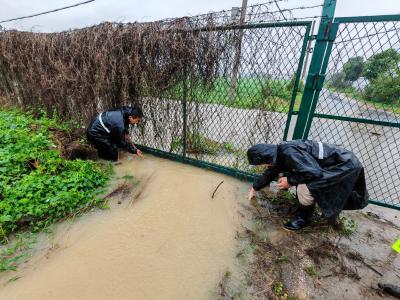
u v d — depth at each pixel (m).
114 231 2.59
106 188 3.38
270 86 3.17
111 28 3.91
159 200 3.12
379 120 2.71
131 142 4.57
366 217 3.04
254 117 3.46
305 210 2.66
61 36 4.54
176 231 2.64
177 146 4.28
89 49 4.18
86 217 2.79
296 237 2.63
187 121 4.02
